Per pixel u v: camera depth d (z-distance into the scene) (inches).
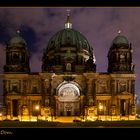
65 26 5438.0
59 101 4458.7
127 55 4598.9
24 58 4591.5
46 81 4451.3
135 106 4463.6
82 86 4532.5
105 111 4468.5
